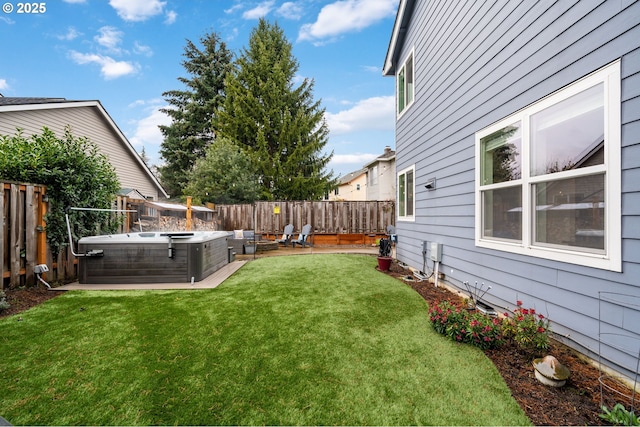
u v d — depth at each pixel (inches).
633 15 81.6
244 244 332.2
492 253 141.6
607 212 88.5
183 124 807.1
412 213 253.6
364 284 190.5
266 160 613.0
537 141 114.7
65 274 188.1
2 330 113.2
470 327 104.8
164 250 190.2
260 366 90.3
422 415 69.9
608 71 88.0
